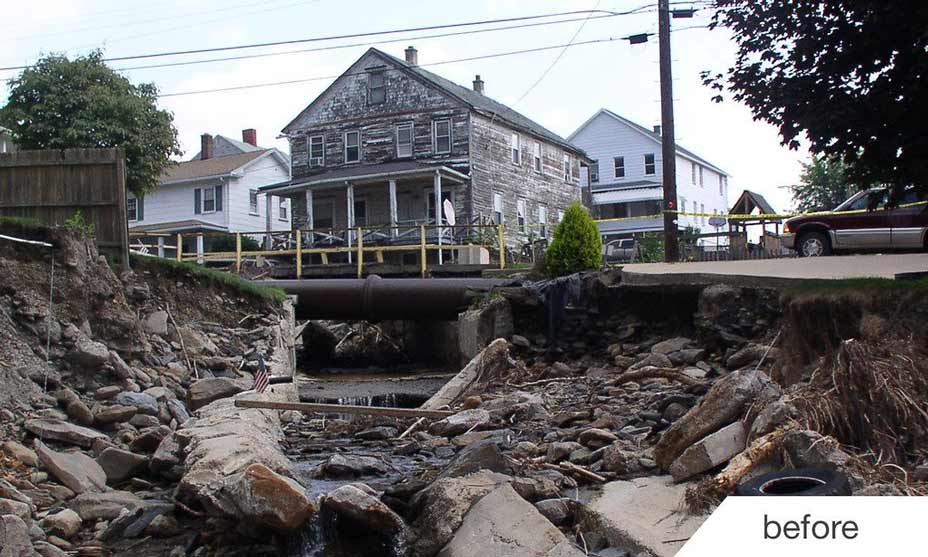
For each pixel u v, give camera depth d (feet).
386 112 123.75
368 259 108.58
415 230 108.68
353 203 115.34
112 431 34.76
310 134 129.49
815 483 20.03
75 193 46.91
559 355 58.03
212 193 139.74
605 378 48.44
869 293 30.53
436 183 108.37
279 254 89.56
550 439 33.14
